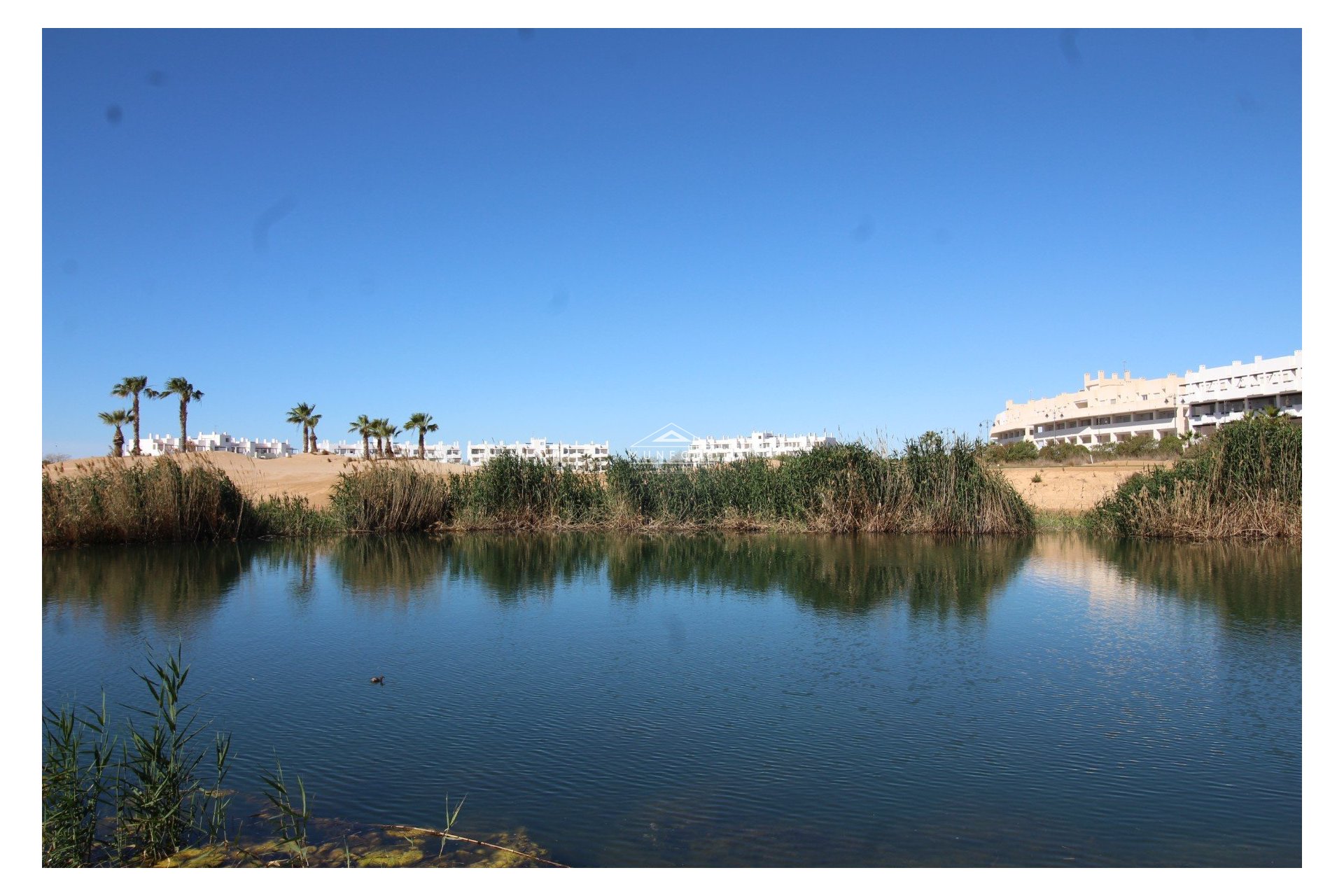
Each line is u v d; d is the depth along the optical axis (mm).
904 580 15977
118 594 15195
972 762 6926
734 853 5434
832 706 8406
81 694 9023
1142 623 11984
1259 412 23203
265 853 5445
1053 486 33875
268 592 15352
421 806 6172
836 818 5922
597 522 27312
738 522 26469
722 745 7348
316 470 42500
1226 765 6820
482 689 9094
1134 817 5918
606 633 11719
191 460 25531
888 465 25109
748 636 11453
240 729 7879
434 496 27484
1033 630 11609
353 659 10430
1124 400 77188
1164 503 22141
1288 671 9531
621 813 6008
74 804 5539
